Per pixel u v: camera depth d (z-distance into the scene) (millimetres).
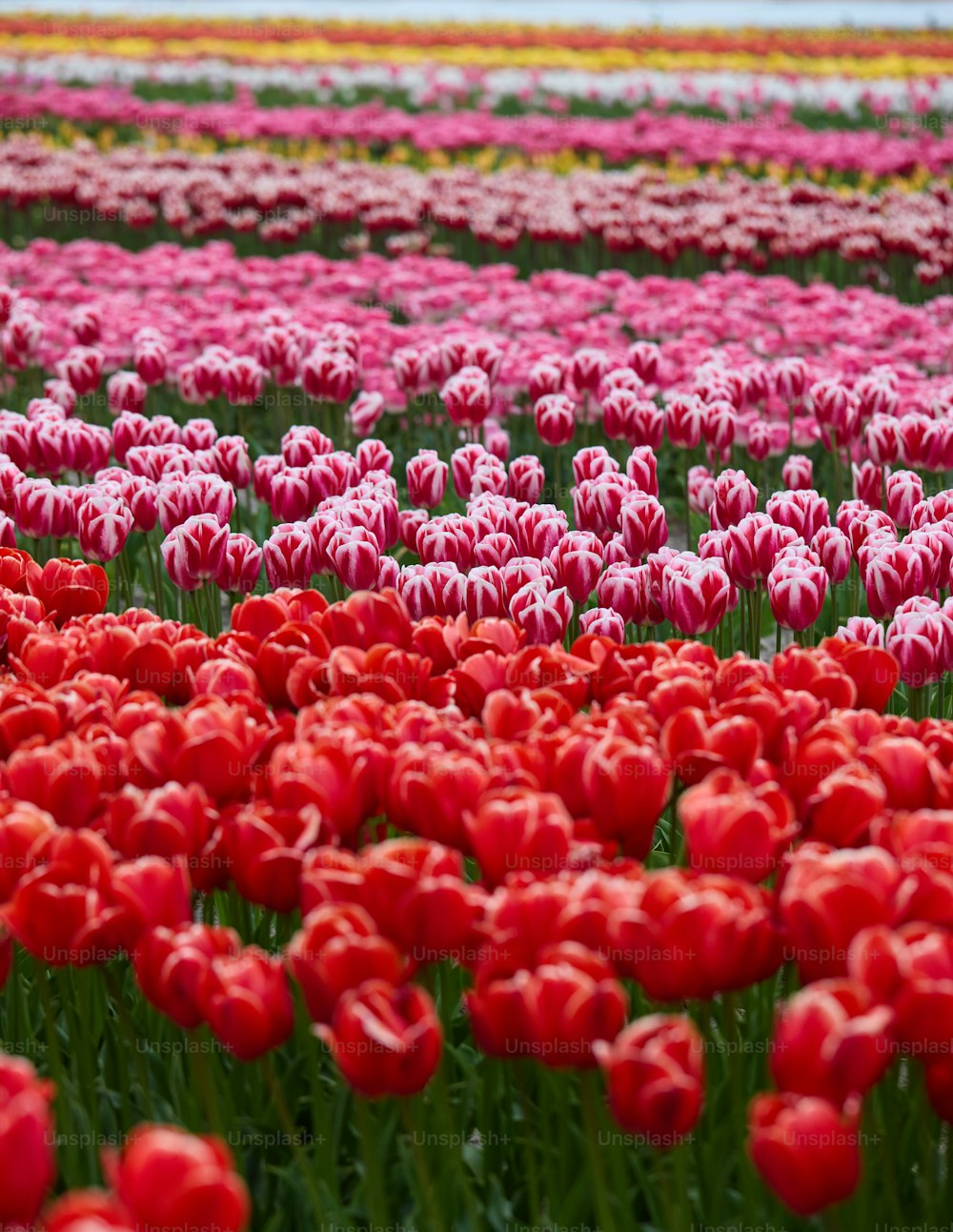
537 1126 3549
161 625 4602
